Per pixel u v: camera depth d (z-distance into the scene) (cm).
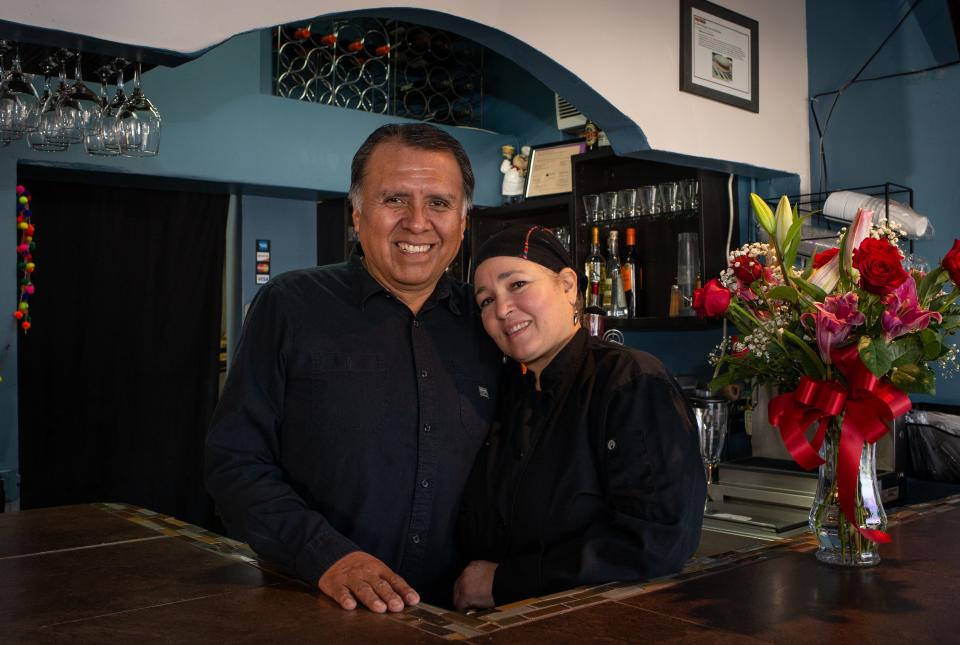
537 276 146
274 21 205
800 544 155
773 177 347
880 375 131
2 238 328
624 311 367
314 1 211
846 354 138
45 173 366
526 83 477
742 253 149
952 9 292
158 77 368
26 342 389
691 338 374
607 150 367
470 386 162
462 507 161
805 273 147
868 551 138
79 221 400
